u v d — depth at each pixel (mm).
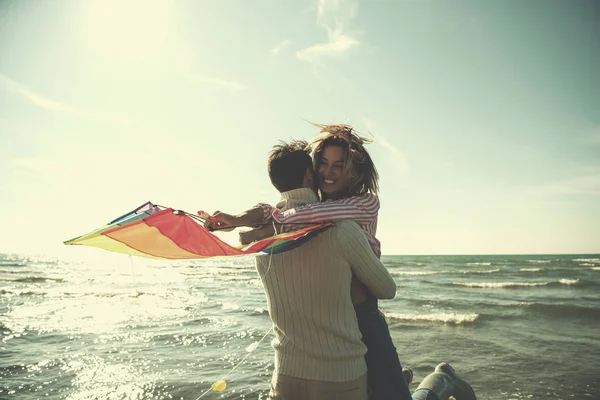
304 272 1606
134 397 5977
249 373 7008
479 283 27891
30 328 10945
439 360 8102
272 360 7805
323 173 1856
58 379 6762
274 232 1525
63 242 1244
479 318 13586
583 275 35094
